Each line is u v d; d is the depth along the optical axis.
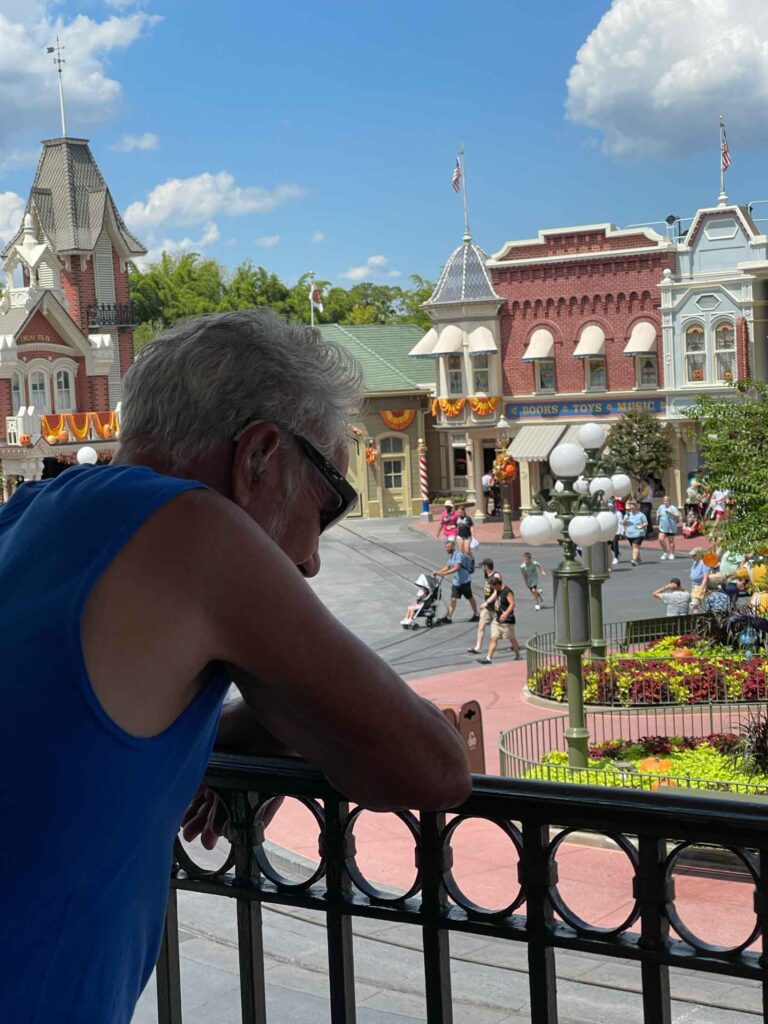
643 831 1.97
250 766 2.32
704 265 50.47
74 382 58.12
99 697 1.51
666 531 41.78
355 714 1.68
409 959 8.74
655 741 16.97
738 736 16.64
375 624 31.89
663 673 20.84
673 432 51.34
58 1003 1.51
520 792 2.06
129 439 1.88
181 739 1.63
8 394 55.06
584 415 53.41
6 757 1.48
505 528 49.72
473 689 23.58
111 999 1.59
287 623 1.62
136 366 1.89
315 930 9.44
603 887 12.13
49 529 1.61
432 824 2.16
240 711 2.37
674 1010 8.18
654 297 51.59
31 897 1.48
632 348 51.41
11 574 1.60
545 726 20.09
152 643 1.56
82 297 63.03
